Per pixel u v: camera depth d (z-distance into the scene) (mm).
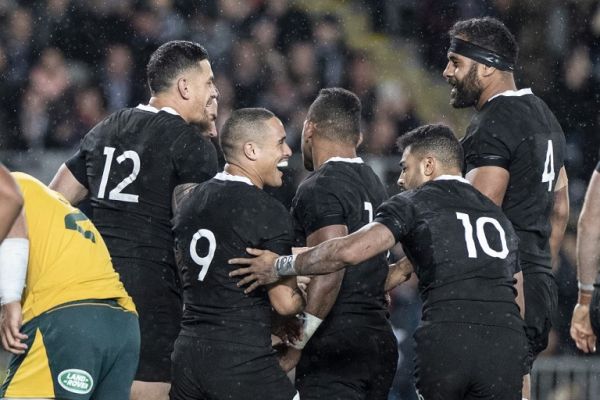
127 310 17297
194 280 18391
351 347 19844
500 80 21031
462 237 18328
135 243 19688
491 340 18078
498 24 21203
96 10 43969
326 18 46125
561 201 22266
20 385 16375
